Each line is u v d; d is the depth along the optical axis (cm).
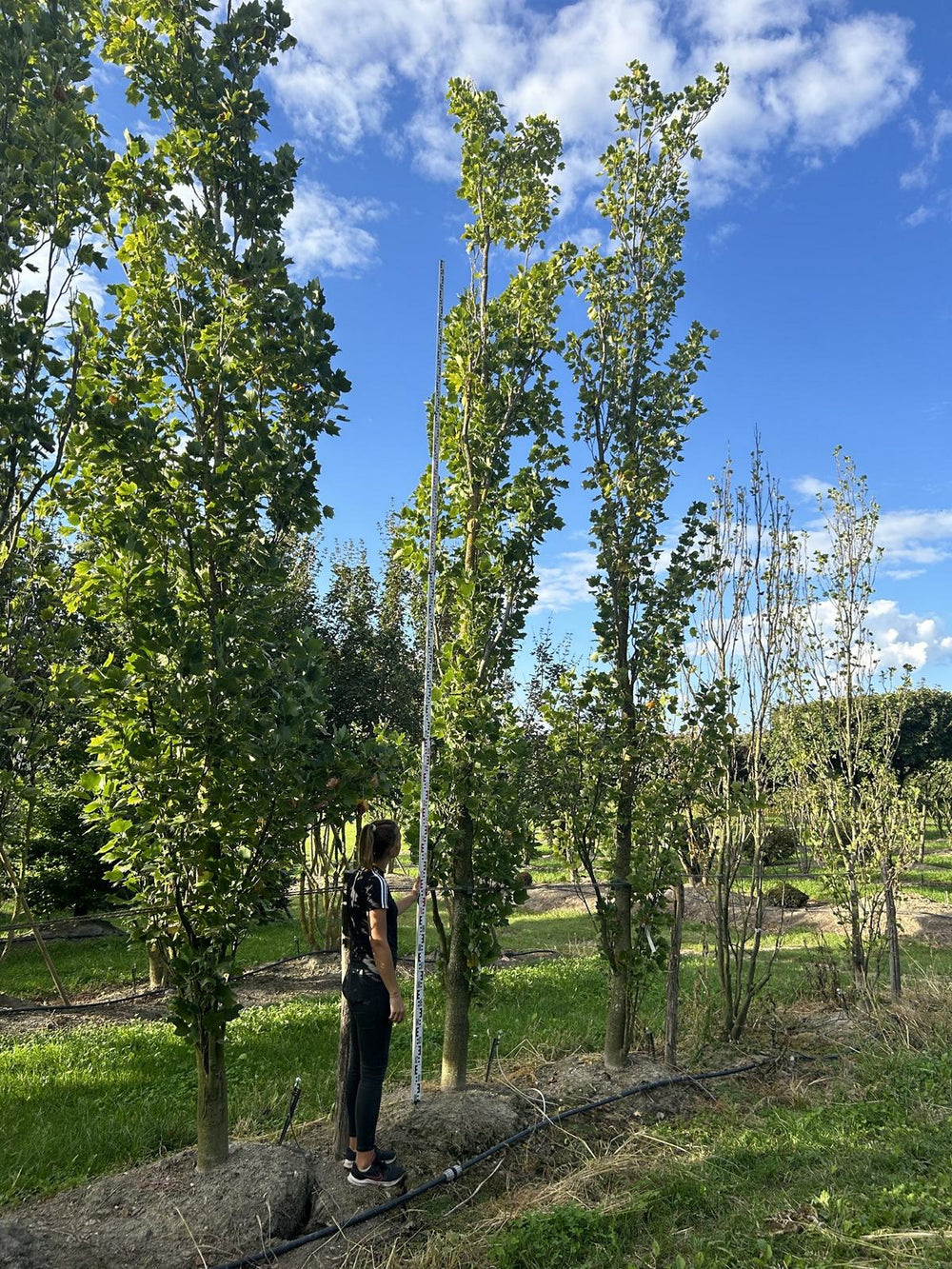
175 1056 652
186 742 389
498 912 527
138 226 412
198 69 419
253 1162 401
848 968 934
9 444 326
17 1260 330
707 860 696
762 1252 329
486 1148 457
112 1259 342
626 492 605
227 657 377
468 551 566
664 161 636
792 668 823
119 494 405
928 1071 552
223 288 422
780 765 870
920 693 2803
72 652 365
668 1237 350
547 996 840
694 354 620
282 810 382
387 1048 414
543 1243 342
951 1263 306
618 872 594
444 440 580
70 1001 927
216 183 434
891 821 779
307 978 1023
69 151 338
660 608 604
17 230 323
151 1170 412
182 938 394
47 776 699
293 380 424
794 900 1452
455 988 523
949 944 1126
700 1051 632
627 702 598
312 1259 353
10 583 362
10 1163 438
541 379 586
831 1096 537
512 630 579
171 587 411
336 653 1171
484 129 580
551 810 596
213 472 401
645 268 635
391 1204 391
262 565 406
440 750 523
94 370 391
